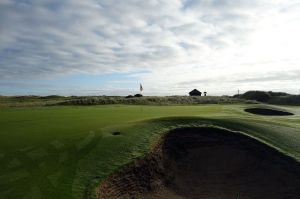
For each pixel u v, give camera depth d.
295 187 20.94
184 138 25.84
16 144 21.58
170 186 20.80
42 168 18.44
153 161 21.89
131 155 21.59
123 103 63.25
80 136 23.62
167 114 35.78
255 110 52.22
